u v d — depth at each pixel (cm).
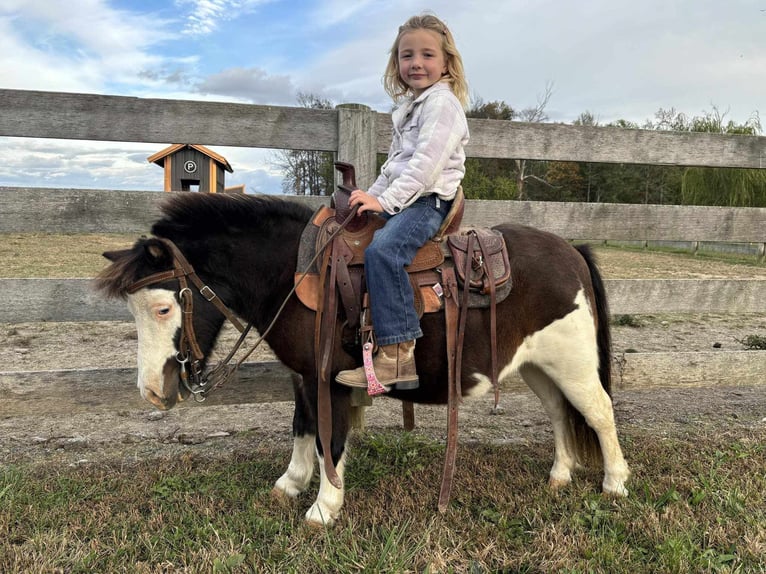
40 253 1184
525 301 263
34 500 273
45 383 315
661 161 384
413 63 248
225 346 561
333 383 249
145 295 235
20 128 310
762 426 395
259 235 253
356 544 234
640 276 1188
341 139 340
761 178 2134
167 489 286
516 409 439
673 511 263
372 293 231
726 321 821
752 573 220
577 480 307
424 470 312
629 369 369
